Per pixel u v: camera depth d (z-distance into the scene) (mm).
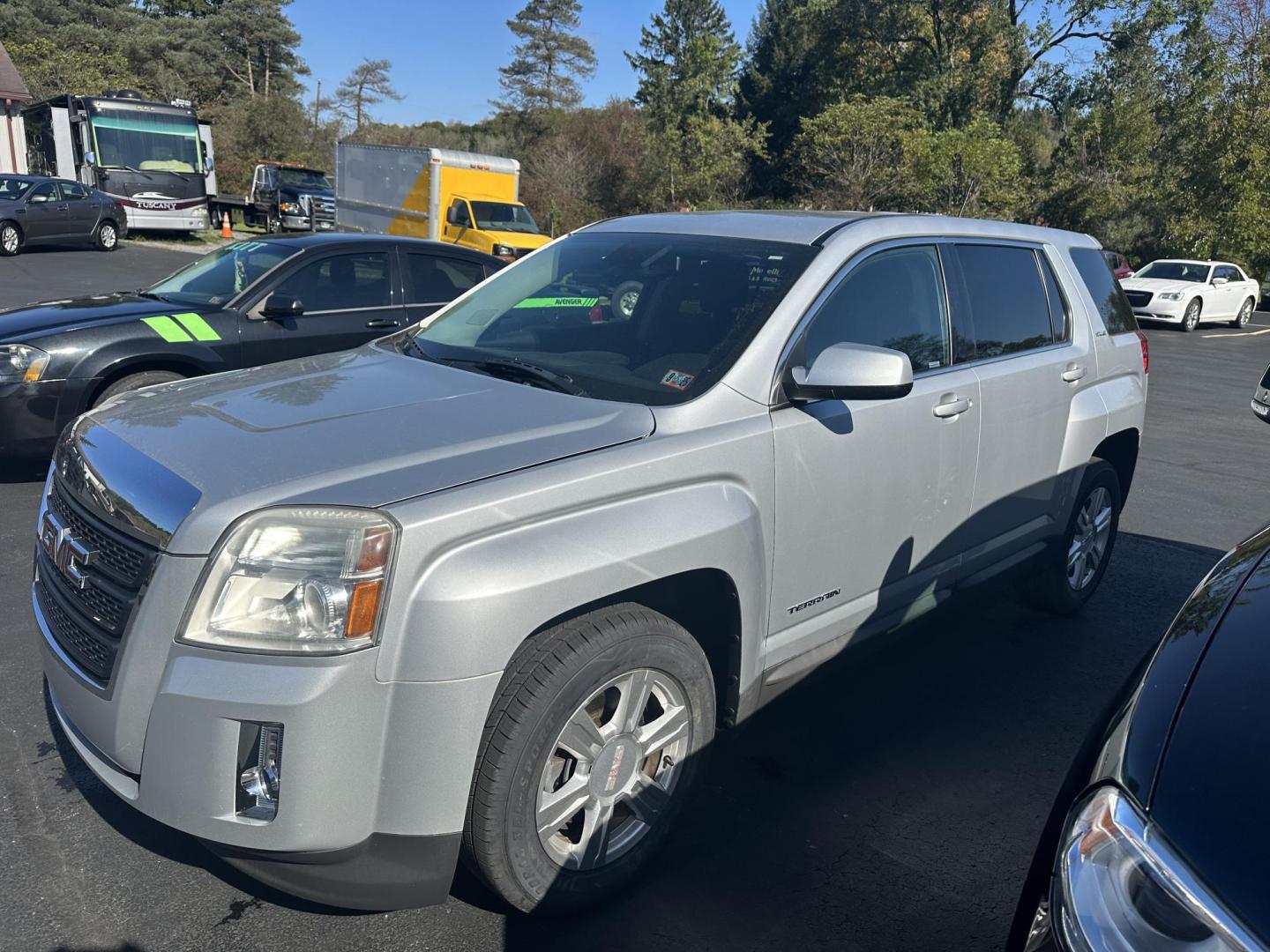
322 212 30922
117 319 6203
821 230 3484
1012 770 3604
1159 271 23625
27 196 21688
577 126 53469
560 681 2424
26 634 4270
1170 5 36094
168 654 2242
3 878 2775
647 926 2713
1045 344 4395
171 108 25922
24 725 3574
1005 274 4199
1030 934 1652
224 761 2180
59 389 5895
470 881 2865
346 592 2180
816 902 2844
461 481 2367
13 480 6359
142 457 2562
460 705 2250
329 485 2318
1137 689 1842
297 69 70562
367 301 7199
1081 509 4746
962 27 40531
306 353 6867
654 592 2809
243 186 46688
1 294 15750
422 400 2885
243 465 2426
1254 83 30297
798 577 3123
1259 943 1309
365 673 2188
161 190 25578
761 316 3105
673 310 3268
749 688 3033
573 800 2604
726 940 2674
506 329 3549
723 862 3004
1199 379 14891
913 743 3766
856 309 3393
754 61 53062
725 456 2809
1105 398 4691
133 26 63562
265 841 2186
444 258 7656
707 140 43281
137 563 2332
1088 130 37531
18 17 58281
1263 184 30125
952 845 3145
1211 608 1948
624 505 2578
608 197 46000
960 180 33344
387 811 2250
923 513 3604
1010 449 4047
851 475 3225
